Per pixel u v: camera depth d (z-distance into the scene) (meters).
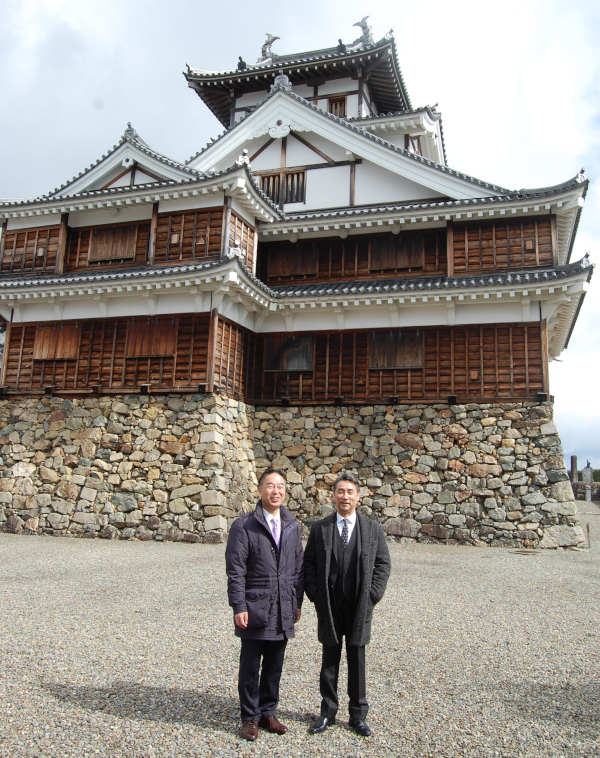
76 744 4.05
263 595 4.35
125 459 15.63
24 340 17.53
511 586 9.73
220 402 15.55
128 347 16.33
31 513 16.12
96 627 6.85
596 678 5.48
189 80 24.33
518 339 15.67
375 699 4.92
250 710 4.25
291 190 19.62
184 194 16.17
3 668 5.47
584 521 22.02
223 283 15.05
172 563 11.18
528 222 16.34
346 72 23.28
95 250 17.73
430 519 15.34
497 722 4.51
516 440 15.20
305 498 16.42
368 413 16.53
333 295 16.38
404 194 18.50
